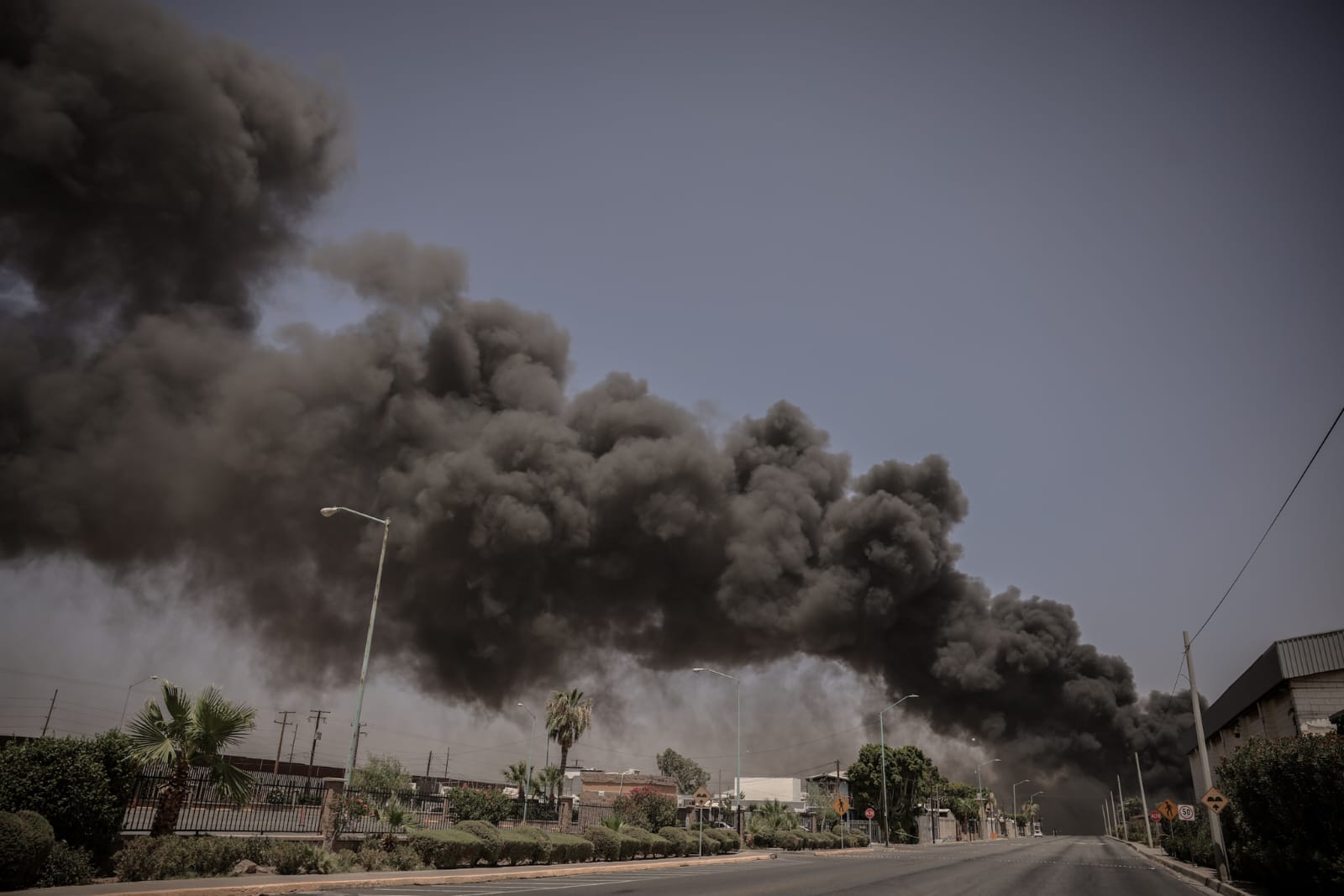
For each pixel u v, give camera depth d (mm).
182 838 17750
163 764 18516
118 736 17734
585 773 65750
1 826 13336
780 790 85625
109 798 16516
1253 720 35594
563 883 20656
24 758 15930
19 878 13586
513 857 27031
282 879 17891
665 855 37188
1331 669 27375
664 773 97062
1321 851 17281
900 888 21062
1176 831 51719
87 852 15789
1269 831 20141
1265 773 18781
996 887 22125
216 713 18562
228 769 18859
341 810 22906
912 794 76000
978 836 115875
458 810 38031
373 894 17109
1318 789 16922
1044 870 31078
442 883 20109
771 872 27000
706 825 51719
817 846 55000
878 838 74000
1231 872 27438
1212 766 48562
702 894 17891
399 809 24844
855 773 76375
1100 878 27547
